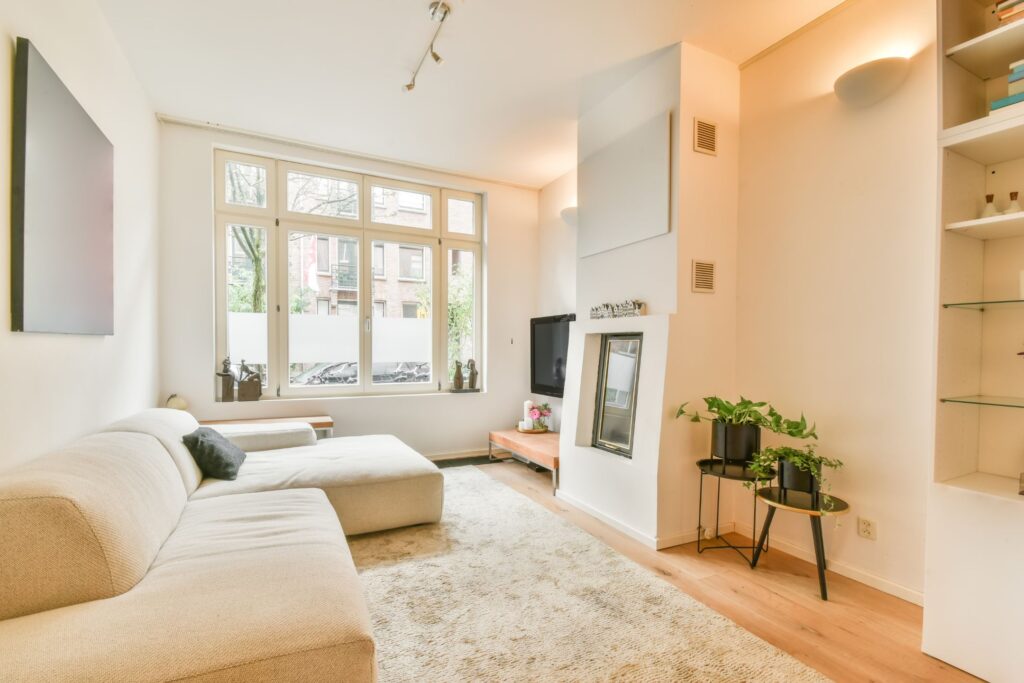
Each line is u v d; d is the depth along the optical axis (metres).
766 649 1.69
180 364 3.60
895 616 1.93
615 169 3.14
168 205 3.56
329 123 3.62
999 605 1.52
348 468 2.69
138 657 1.01
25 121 1.54
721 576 2.27
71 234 1.87
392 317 4.52
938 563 1.67
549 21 2.47
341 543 1.75
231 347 3.88
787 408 2.58
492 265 4.86
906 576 2.07
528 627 1.81
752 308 2.78
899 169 2.13
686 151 2.67
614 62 2.85
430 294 4.70
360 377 4.36
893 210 2.15
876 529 2.18
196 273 3.65
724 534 2.80
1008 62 1.76
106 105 2.42
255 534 1.74
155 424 2.33
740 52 2.75
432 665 1.58
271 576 1.38
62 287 1.80
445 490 3.54
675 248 2.66
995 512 1.54
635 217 2.94
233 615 1.17
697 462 2.59
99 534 1.27
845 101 2.25
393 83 3.08
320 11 2.39
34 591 1.18
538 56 2.78
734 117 2.86
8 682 0.92
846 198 2.33
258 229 3.98
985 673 1.54
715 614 1.91
